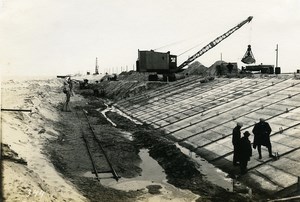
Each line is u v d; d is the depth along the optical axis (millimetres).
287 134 14312
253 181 10875
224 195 9914
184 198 9805
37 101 24547
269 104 19984
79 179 11039
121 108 36125
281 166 11391
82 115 27719
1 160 8719
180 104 28234
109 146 16375
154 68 48562
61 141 16094
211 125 19031
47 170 10461
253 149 13789
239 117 19094
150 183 11281
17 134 12992
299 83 23500
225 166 12773
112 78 72062
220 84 32344
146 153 15836
